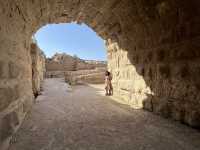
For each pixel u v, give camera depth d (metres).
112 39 9.16
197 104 3.92
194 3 3.83
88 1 6.68
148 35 5.84
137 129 4.00
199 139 3.39
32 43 9.04
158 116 5.20
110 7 6.54
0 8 2.90
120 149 2.97
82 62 31.36
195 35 3.90
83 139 3.41
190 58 4.08
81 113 5.61
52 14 7.63
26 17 5.54
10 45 3.55
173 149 2.97
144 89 6.27
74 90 12.79
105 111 5.91
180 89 4.43
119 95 8.96
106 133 3.75
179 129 3.96
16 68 4.09
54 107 6.57
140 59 6.55
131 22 6.41
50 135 3.62
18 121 3.99
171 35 4.72
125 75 8.11
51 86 13.87
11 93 3.41
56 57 31.25
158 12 4.94
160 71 5.26
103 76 19.09
